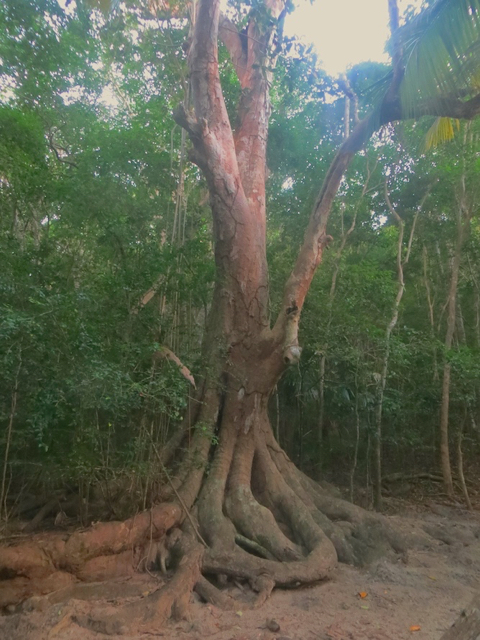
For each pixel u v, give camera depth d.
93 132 9.82
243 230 7.33
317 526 6.32
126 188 9.41
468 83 6.47
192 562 5.32
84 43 9.73
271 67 8.34
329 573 5.60
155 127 10.40
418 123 10.93
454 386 9.84
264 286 7.43
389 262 12.67
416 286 13.41
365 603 5.05
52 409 4.79
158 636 4.19
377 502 8.80
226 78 10.86
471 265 11.91
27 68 9.06
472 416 10.94
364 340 8.80
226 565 5.48
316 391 9.97
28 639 3.94
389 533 6.77
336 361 8.80
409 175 11.47
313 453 9.81
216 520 6.11
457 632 2.36
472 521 8.51
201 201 11.23
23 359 4.82
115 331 6.19
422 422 10.90
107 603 4.70
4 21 8.46
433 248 12.46
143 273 6.48
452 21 5.89
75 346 4.86
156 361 6.30
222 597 4.93
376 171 11.53
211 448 7.13
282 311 7.05
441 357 10.28
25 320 4.39
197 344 7.98
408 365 9.83
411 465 11.52
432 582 5.70
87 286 6.75
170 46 9.21
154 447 6.10
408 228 11.92
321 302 8.43
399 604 5.04
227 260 7.32
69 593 4.71
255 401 7.19
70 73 9.91
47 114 10.00
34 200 8.07
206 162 7.30
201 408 7.12
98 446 5.85
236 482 6.70
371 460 10.24
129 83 10.88
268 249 9.82
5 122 7.55
